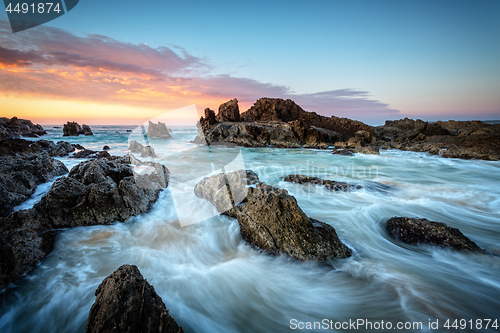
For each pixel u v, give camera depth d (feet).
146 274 14.02
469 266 15.64
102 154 57.06
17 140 41.22
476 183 38.99
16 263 13.28
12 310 11.60
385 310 11.85
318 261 15.47
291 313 12.04
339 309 12.12
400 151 82.07
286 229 16.37
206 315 11.82
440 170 49.83
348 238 19.39
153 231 18.53
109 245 16.81
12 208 21.02
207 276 14.14
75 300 12.09
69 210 19.02
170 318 9.66
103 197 19.77
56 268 14.28
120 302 9.40
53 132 187.62
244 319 11.73
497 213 25.36
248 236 17.80
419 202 27.84
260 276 14.52
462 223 23.11
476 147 65.87
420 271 14.96
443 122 139.95
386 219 22.88
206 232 18.54
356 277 14.48
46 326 11.04
